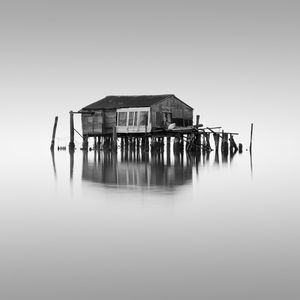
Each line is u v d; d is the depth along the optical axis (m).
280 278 11.67
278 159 53.19
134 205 20.69
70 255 13.38
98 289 11.09
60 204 21.02
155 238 15.05
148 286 11.25
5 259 13.05
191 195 23.75
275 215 18.66
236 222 17.34
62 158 52.97
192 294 10.84
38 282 11.48
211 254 13.45
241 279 11.62
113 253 13.55
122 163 45.50
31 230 16.14
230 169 39.44
